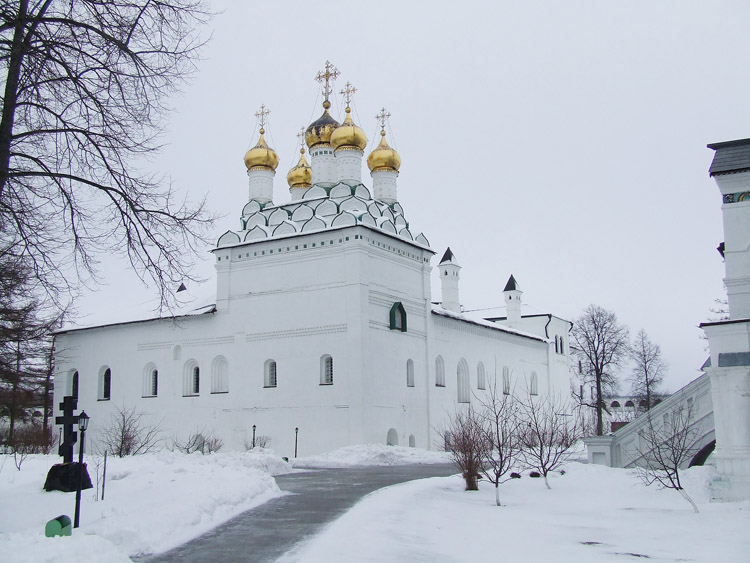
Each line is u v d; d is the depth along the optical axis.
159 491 16.91
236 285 41.84
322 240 39.12
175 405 43.09
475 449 22.42
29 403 46.59
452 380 46.09
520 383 56.50
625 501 19.09
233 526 14.05
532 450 28.72
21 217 15.29
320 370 38.34
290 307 39.66
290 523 14.30
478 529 14.48
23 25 13.80
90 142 15.42
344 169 42.47
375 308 38.75
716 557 12.29
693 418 22.97
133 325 45.75
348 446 35.25
